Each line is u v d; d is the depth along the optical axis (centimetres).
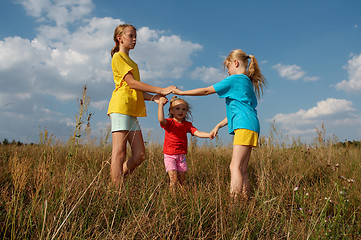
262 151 476
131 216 228
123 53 340
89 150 466
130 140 330
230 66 353
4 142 577
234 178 298
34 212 214
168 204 248
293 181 355
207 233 207
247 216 230
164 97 377
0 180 302
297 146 593
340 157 539
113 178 304
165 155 387
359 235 226
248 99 321
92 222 214
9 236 195
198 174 428
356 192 295
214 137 397
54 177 261
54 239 183
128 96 321
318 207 269
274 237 212
